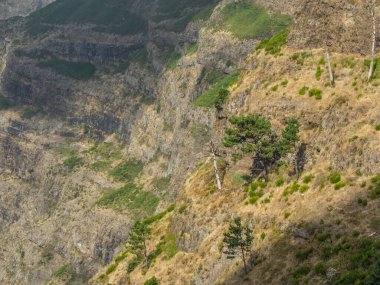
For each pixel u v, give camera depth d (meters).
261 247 78.88
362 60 85.44
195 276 89.00
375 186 70.44
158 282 95.62
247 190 90.75
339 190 73.81
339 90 84.81
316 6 95.69
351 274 60.75
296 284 67.19
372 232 65.50
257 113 95.38
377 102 77.50
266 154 87.25
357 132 76.56
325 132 82.19
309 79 91.25
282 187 84.69
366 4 87.50
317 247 70.19
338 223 70.19
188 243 97.50
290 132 84.06
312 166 81.62
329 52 91.38
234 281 78.56
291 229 76.25
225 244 86.44
